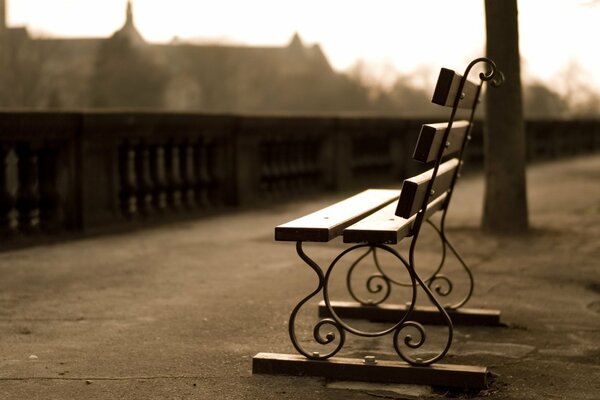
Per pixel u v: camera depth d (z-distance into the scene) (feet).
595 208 41.01
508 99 30.78
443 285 22.58
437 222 35.19
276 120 45.42
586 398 13.16
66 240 30.60
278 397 13.02
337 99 301.84
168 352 15.67
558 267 25.27
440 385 13.58
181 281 22.98
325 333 17.34
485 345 16.49
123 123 33.73
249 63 292.20
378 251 28.35
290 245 29.99
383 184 59.16
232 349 15.94
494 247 28.78
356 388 13.51
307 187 50.26
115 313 18.98
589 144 113.50
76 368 14.55
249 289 21.93
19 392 13.14
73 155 31.96
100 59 238.89
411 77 283.38
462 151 18.57
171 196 37.83
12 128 28.73
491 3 30.17
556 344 16.60
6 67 171.42
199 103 268.21
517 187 31.22
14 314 18.81
